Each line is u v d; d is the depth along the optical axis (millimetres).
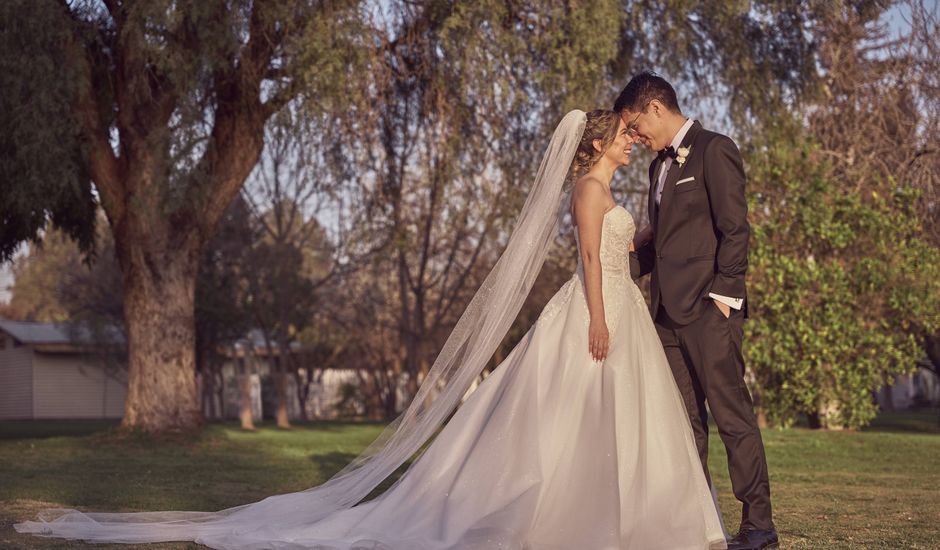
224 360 27516
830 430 14984
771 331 13789
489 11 12406
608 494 4133
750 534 4367
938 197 15828
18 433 19000
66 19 11578
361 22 12117
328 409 31859
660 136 4754
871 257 13930
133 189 13258
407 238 17094
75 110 12203
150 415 13500
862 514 5785
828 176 14633
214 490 6984
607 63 14031
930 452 11477
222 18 11539
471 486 4316
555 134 4941
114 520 5070
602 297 4488
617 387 4371
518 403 4406
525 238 4949
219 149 13656
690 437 4543
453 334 4977
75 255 27172
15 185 11859
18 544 4480
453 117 13711
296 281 22797
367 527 4547
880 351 13969
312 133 12070
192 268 13977
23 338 33188
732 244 4422
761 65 14672
